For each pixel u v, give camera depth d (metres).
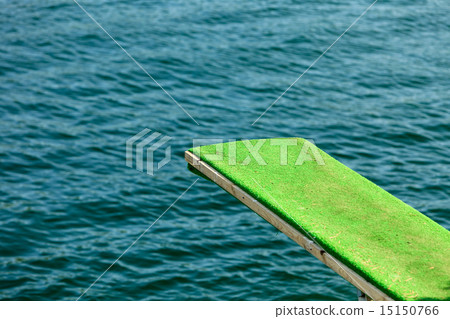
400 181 12.46
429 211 11.53
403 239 7.96
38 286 9.41
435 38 18.98
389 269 7.38
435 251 7.76
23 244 10.27
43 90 14.94
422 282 7.20
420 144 13.80
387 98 15.70
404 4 20.84
